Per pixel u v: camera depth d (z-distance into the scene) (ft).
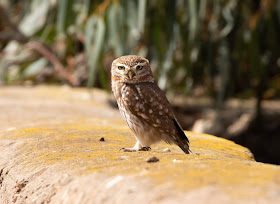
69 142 21.54
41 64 63.16
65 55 60.44
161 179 12.69
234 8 53.88
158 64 55.01
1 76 62.13
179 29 53.31
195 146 22.41
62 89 54.54
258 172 12.66
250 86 65.87
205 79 60.29
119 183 13.17
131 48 51.78
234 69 56.90
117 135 23.97
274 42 53.31
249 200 10.25
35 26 57.36
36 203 15.56
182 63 56.24
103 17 49.39
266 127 53.88
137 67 20.97
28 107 38.29
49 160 17.93
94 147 20.21
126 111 20.81
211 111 56.75
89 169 15.37
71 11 51.06
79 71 63.05
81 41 58.70
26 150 20.39
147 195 11.86
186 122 55.47
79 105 41.81
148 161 15.30
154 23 52.65
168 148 20.21
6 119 31.58
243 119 54.65
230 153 21.63
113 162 16.10
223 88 54.60
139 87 20.70
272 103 63.46
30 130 24.90
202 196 10.90
